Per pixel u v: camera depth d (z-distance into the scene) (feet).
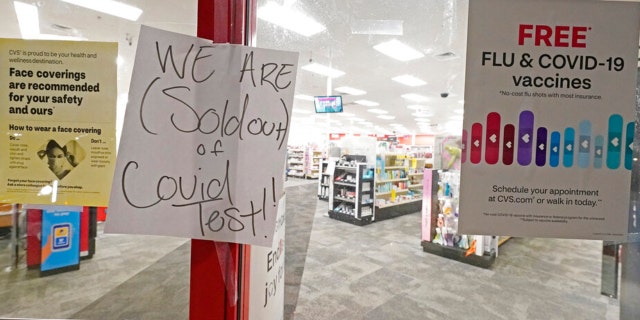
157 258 12.00
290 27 11.78
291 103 2.35
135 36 3.80
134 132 2.31
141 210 2.32
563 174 2.73
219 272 2.50
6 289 9.43
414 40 13.30
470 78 2.75
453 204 13.46
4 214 13.73
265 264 3.45
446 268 12.18
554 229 2.74
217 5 2.46
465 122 2.76
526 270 12.20
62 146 2.70
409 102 30.22
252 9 2.73
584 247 15.62
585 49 2.70
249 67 2.37
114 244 13.56
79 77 2.69
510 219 2.76
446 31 12.19
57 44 2.67
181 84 2.35
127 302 8.70
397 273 11.51
